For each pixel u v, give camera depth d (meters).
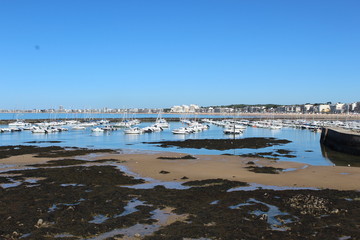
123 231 20.98
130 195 29.42
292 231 20.59
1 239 19.48
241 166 46.81
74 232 20.61
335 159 58.38
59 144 83.25
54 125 155.75
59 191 30.80
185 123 191.00
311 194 29.59
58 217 23.30
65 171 41.09
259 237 19.72
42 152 63.91
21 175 38.81
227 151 69.50
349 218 22.97
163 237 19.77
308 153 66.56
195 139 93.38
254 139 92.06
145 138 101.81
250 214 23.97
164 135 113.56
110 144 83.38
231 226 21.42
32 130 126.38
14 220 22.50
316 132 127.75
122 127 153.88
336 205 25.98
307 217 23.19
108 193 29.89
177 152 66.56
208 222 22.33
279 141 88.75
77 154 61.12
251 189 32.72
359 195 29.38
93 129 129.75
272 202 27.08
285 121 192.38
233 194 29.58
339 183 35.41
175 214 24.17
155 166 46.78
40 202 27.00
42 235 20.09
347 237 19.73
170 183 35.72
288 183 35.59
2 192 30.16
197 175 40.06
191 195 29.27
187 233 20.30
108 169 42.88
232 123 172.12
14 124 149.12
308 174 40.56
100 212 24.50
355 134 65.31
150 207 25.62
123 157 57.12
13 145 77.88
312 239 19.39
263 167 45.28
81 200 27.89
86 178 37.34
